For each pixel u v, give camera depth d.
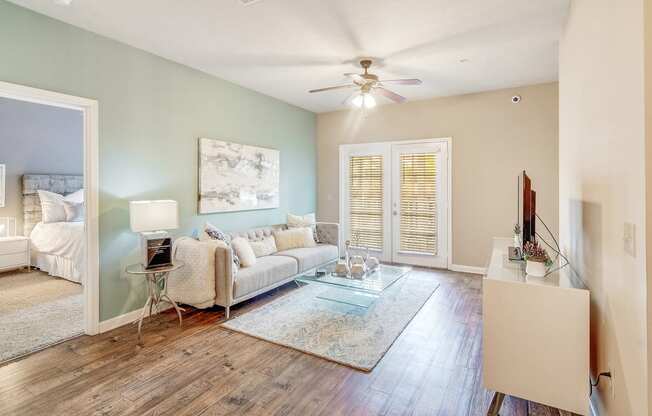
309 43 3.34
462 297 4.06
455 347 2.80
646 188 1.21
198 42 3.32
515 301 1.88
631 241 1.35
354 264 3.62
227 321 3.31
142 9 2.70
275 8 2.69
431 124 5.43
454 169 5.29
